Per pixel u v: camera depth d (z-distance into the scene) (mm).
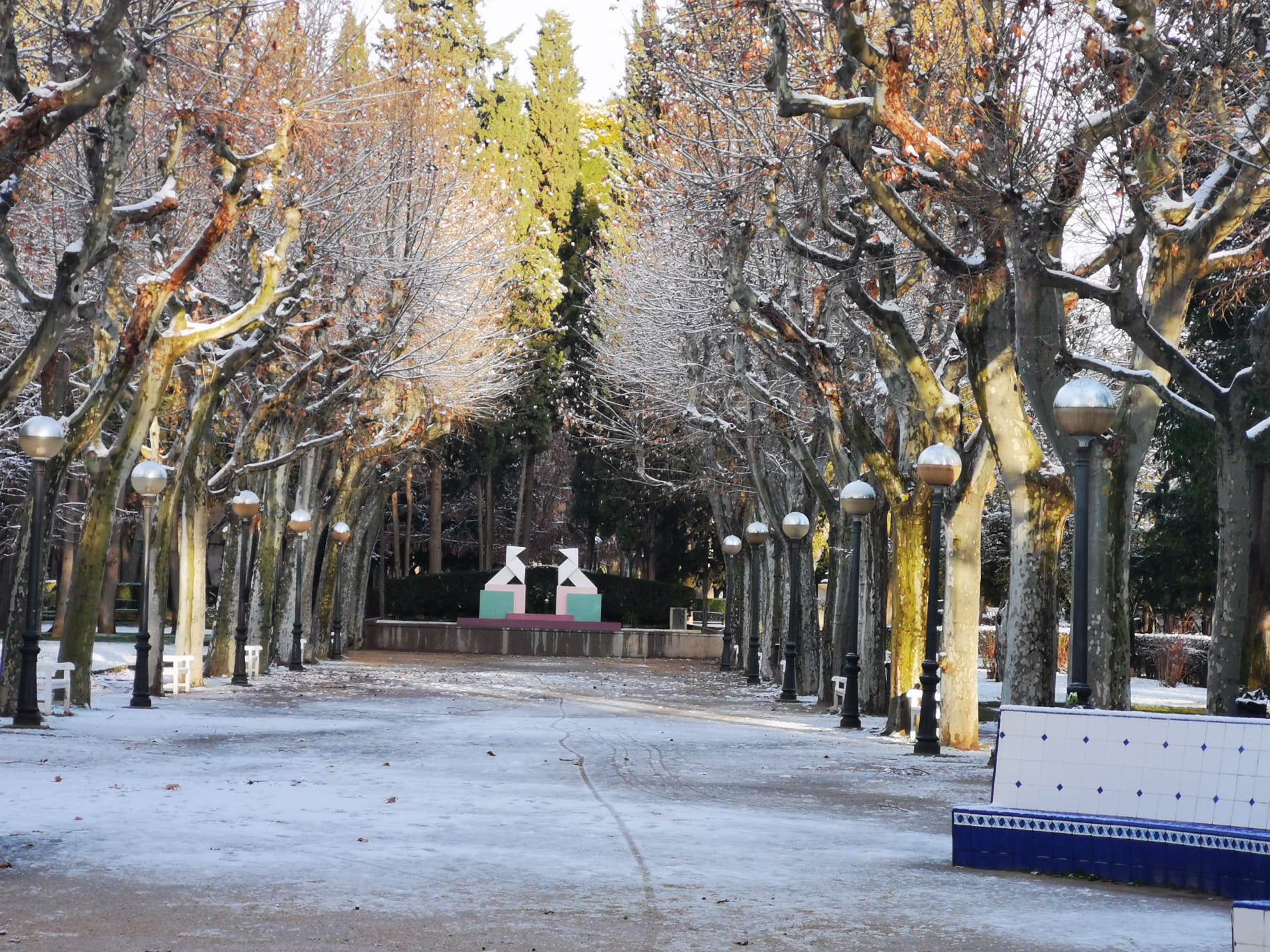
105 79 14977
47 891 7770
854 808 13023
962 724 19609
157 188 23156
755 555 38500
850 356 27266
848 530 28047
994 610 55531
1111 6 14633
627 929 7211
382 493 49938
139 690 22969
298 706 24859
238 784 13023
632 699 30125
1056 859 9258
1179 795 9148
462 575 59500
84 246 17359
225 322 21984
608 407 51188
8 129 14727
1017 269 14969
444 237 32781
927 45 16297
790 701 30188
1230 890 8570
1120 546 15750
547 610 61250
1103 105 14656
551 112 55625
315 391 35594
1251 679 14062
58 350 26766
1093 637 15789
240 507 29953
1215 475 27188
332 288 30344
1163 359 14125
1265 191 14203
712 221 22609
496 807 11867
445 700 27547
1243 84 14094
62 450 20375
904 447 22953
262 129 22609
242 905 7516
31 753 15258
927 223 19328
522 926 7203
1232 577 14078
